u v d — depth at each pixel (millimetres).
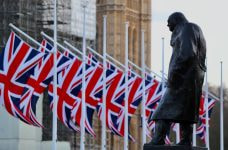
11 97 58812
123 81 70625
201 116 81312
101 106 69625
